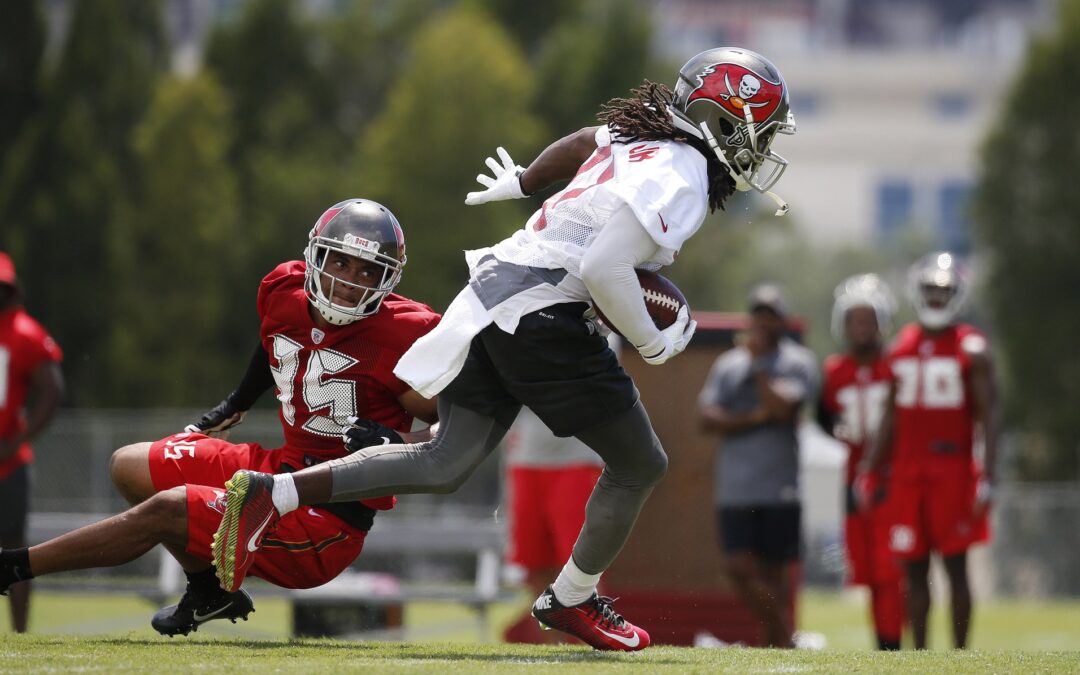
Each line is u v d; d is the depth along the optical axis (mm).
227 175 100625
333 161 110188
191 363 94812
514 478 31891
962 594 28891
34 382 28656
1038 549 67562
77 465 54656
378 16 126625
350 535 16953
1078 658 17141
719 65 15883
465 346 15422
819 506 75688
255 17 113375
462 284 101938
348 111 121562
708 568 31500
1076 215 104062
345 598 33719
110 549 16109
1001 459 88312
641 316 15164
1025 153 106188
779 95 15984
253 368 18219
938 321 29281
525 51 127812
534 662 15641
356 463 15586
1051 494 70562
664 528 31781
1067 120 105562
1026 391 101125
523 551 31547
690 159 15609
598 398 15609
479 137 103375
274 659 15422
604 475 16484
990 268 107062
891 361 29469
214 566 16672
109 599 50781
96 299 92125
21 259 91312
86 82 97625
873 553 30469
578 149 16750
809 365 31312
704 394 31406
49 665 14602
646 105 15891
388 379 16984
